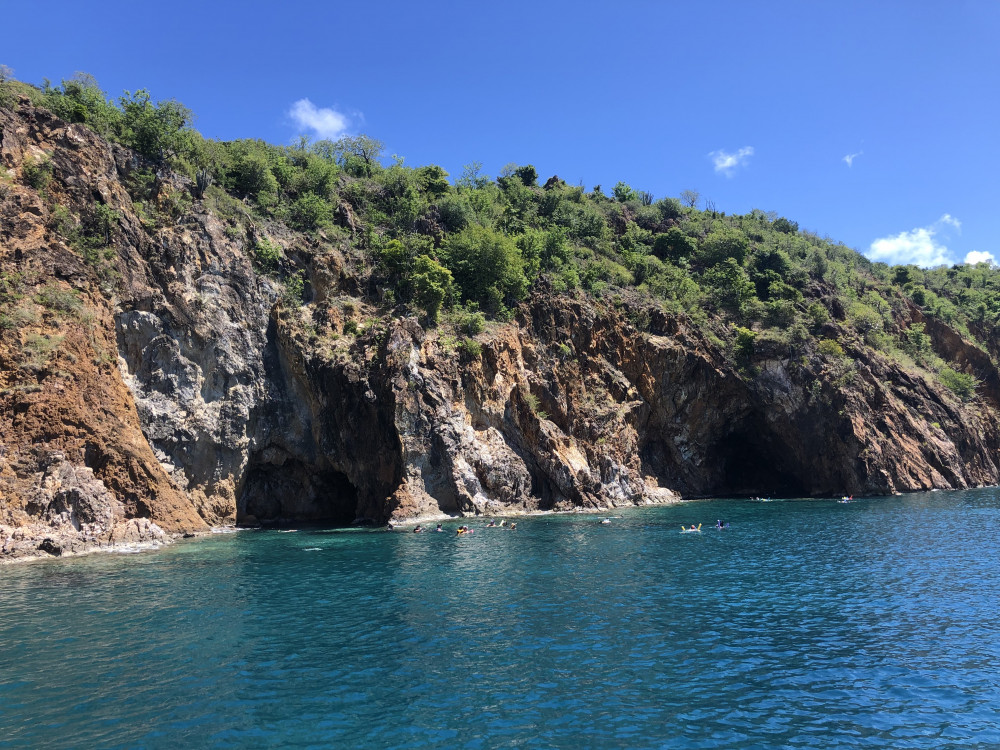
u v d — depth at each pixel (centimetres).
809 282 10606
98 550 4206
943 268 15588
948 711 1770
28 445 4162
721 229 11794
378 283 7056
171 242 5709
